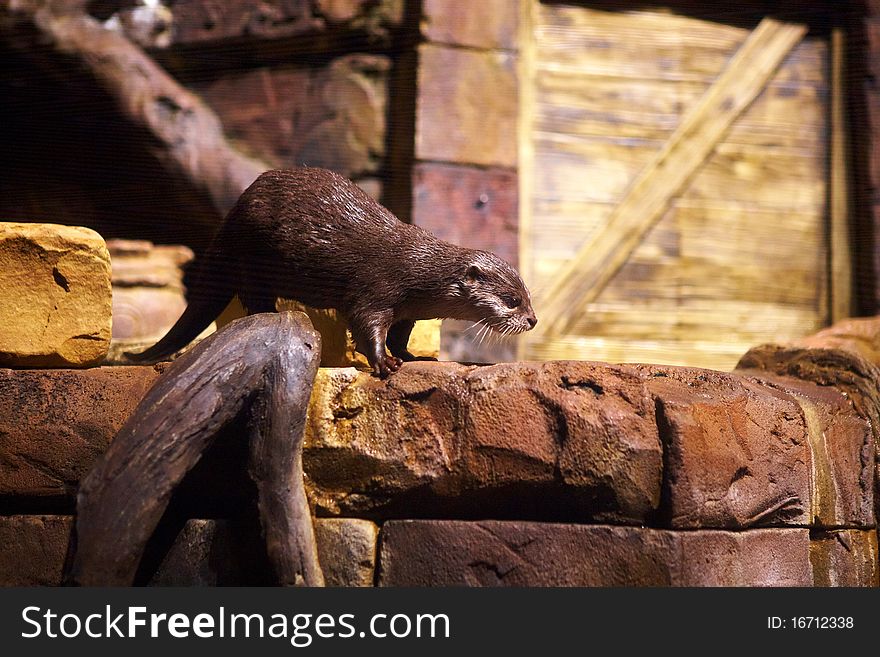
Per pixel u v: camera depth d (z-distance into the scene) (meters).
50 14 7.09
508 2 7.35
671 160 7.86
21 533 3.68
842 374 4.49
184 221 7.43
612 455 3.44
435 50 7.11
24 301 3.70
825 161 8.16
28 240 3.69
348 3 7.25
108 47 7.16
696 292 7.86
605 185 7.73
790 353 4.80
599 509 3.49
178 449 3.32
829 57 8.17
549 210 7.60
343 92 7.35
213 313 4.18
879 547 4.20
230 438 3.55
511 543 3.48
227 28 7.57
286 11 7.41
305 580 3.35
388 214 4.00
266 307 3.99
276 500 3.38
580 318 7.61
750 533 3.63
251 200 3.96
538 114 7.62
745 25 8.10
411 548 3.54
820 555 3.99
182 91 7.44
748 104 8.05
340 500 3.58
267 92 7.54
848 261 8.12
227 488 3.63
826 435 4.03
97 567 3.20
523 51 7.56
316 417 3.57
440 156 7.09
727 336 7.89
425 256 3.85
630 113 7.82
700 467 3.46
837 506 3.99
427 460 3.53
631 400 3.51
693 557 3.42
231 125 7.59
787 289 8.06
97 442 3.63
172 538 3.61
